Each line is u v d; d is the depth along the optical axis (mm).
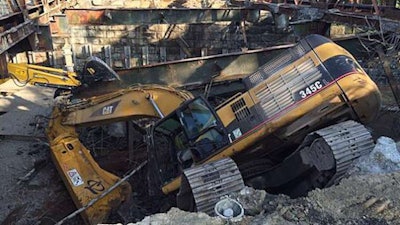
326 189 4855
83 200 8078
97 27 20438
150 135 8156
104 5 21688
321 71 6531
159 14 15547
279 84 6867
